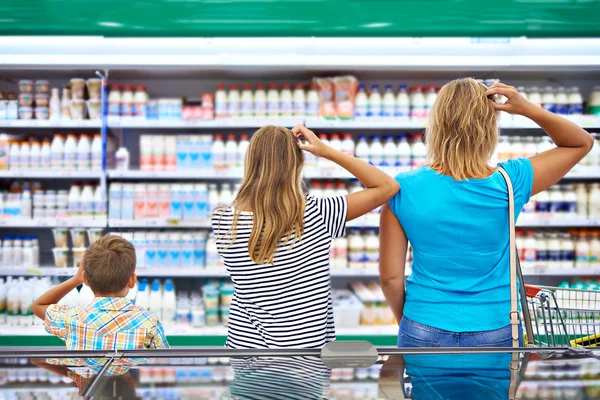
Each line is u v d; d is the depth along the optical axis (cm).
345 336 341
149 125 357
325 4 307
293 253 144
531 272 362
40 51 312
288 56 319
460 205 144
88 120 354
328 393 92
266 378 98
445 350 113
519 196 148
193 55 317
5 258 364
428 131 157
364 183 154
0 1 303
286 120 359
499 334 142
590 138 155
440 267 146
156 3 306
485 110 147
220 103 367
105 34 308
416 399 90
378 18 308
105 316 177
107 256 181
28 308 355
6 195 366
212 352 112
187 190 364
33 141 367
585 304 267
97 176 357
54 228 371
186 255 365
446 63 320
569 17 309
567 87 404
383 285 158
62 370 102
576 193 380
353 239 371
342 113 361
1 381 96
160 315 363
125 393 92
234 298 154
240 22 307
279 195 144
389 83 405
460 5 308
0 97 365
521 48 317
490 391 93
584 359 109
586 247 369
